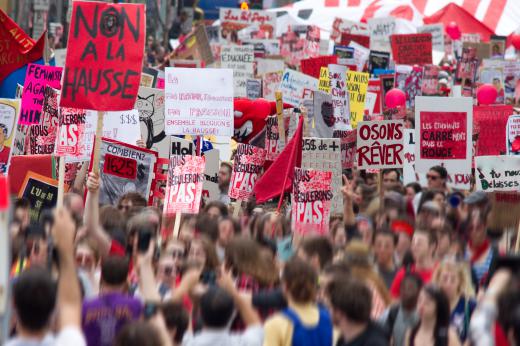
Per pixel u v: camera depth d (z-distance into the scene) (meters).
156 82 47.91
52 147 34.38
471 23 93.38
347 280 17.09
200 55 62.19
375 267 24.00
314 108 37.06
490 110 42.06
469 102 36.06
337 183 32.47
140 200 29.30
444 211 30.06
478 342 15.37
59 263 15.30
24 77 42.06
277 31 93.75
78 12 27.78
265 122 39.19
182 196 28.81
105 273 17.28
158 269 20.48
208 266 20.39
